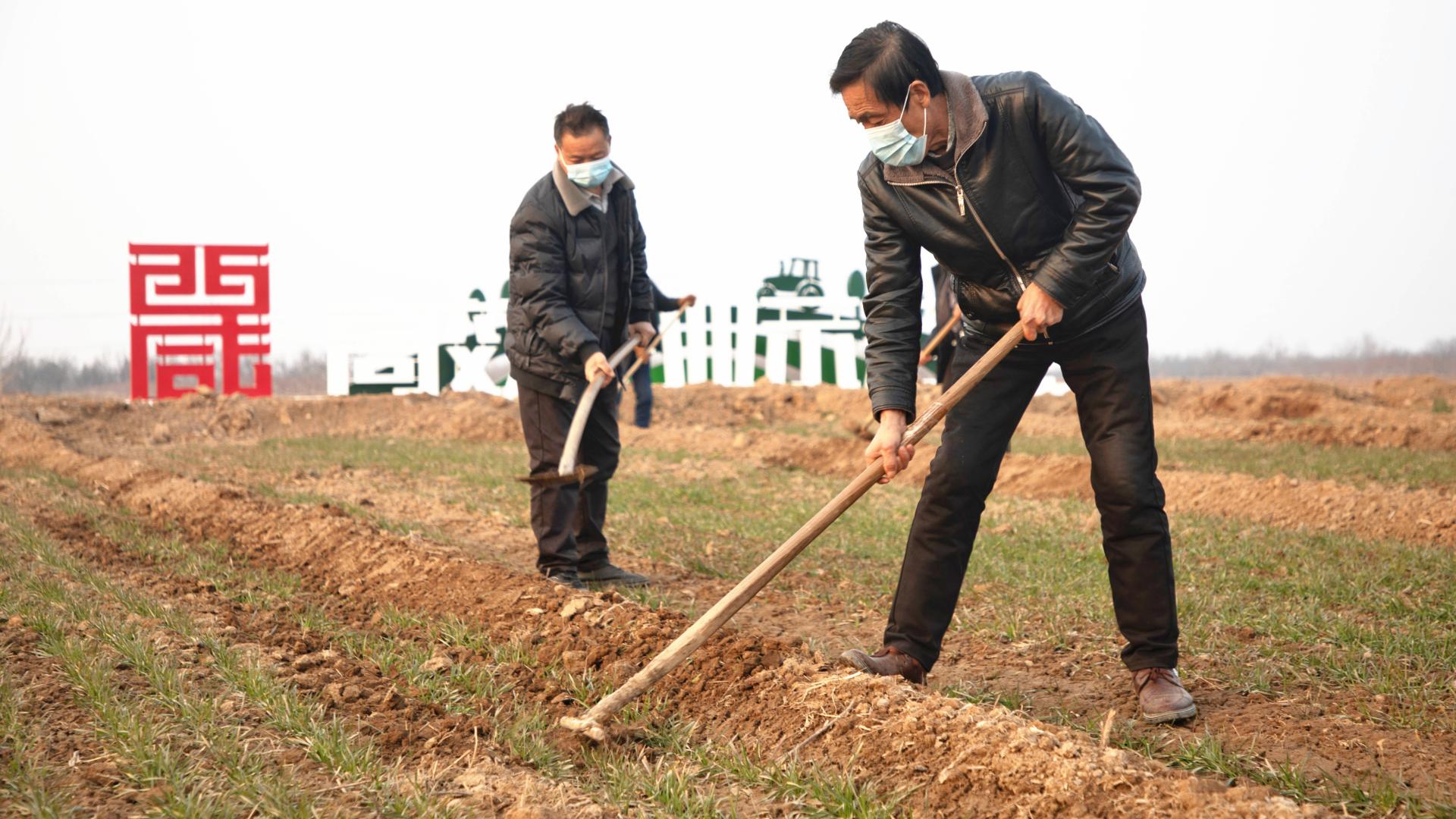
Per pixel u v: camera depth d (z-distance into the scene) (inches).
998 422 171.2
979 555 294.5
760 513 382.6
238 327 963.3
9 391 1412.4
